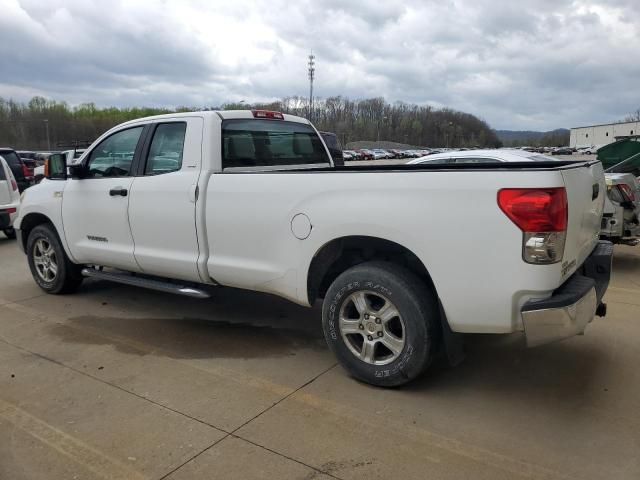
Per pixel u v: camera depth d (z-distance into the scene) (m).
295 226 3.85
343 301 3.73
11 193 9.74
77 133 105.06
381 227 3.44
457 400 3.52
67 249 5.72
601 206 4.15
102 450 2.98
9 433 3.18
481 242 3.15
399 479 2.70
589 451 2.92
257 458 2.89
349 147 123.06
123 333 4.86
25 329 4.99
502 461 2.84
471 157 8.13
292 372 3.99
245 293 6.11
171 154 4.70
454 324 3.33
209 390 3.70
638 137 10.14
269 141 5.07
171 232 4.62
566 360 4.15
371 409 3.41
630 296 5.90
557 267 3.06
